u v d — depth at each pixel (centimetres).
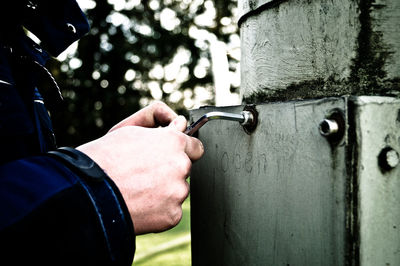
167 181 53
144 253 234
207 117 62
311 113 50
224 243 72
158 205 52
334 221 46
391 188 45
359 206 43
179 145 57
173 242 255
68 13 77
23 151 53
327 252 47
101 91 811
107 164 50
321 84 54
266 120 60
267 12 64
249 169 64
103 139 55
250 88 71
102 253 43
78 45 802
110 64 836
